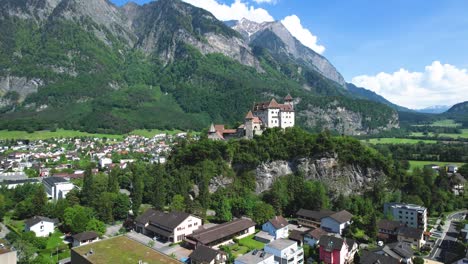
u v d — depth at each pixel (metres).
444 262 134.62
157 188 177.38
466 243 150.25
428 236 166.25
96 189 182.88
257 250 120.81
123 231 157.25
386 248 135.38
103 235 152.00
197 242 136.62
